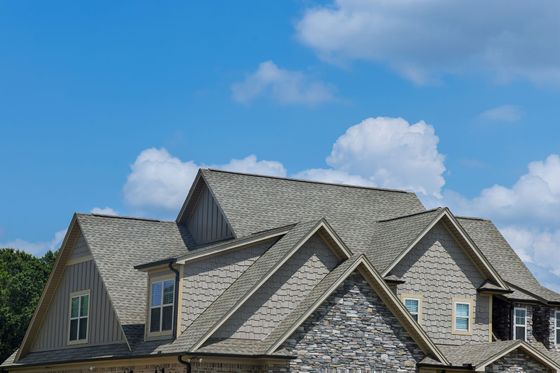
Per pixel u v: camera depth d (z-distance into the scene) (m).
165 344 40.69
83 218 49.59
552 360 44.16
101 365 44.78
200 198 50.50
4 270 92.25
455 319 47.03
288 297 41.53
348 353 40.59
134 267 43.62
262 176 51.25
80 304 48.91
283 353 39.28
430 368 41.88
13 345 83.38
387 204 52.97
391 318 41.81
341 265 41.97
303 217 49.50
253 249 43.25
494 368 43.28
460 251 47.78
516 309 49.47
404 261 46.41
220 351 38.78
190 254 41.31
